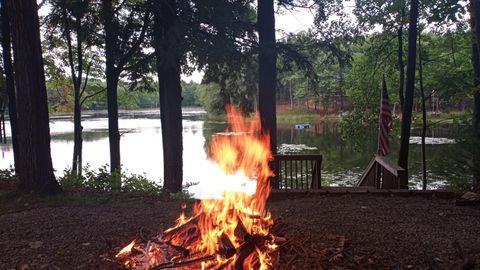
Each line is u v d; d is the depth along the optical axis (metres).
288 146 33.62
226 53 10.73
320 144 34.47
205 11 10.84
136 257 4.33
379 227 5.61
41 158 8.11
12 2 7.89
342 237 5.02
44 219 6.22
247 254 4.08
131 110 123.75
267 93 11.36
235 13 11.70
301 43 12.46
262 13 11.27
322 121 59.06
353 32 13.55
